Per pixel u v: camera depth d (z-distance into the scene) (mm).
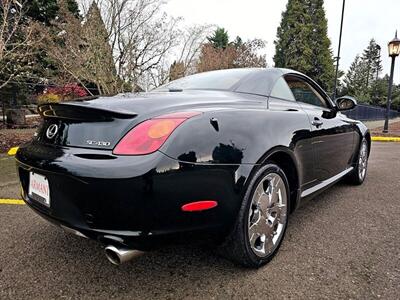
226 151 1728
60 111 1842
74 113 1778
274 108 2328
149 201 1513
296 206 2342
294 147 2227
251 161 1822
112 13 9086
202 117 1722
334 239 2396
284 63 33281
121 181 1492
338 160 3180
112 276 1920
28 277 1906
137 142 1568
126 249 1567
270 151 1958
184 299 1699
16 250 2238
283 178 2141
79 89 11008
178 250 2240
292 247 2268
